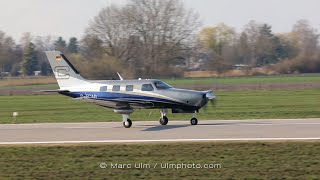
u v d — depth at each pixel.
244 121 115.88
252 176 62.56
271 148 77.44
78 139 89.75
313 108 156.88
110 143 84.44
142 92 106.44
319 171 64.25
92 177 63.47
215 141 83.62
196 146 79.94
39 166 69.56
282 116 129.50
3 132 102.81
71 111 169.00
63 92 112.25
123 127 107.88
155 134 93.75
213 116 134.75
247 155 73.44
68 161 72.06
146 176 63.62
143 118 136.38
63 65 112.94
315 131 93.00
